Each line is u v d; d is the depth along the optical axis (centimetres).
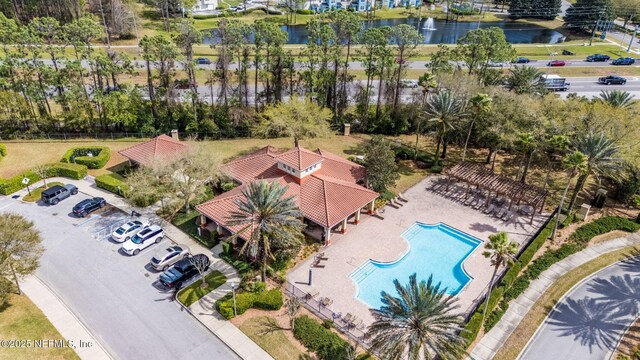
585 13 13938
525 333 3662
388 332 2811
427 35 14162
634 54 11700
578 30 14838
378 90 7838
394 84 7288
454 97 5853
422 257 4484
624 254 4678
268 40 6656
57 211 4931
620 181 5053
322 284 3991
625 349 3541
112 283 3941
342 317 3619
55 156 6072
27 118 6656
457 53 7094
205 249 4403
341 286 3981
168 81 6750
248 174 5175
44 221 4744
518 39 13838
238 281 3981
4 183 5166
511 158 6606
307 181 4825
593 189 5781
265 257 3766
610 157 4584
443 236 4822
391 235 4741
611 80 9475
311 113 6122
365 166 5347
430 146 6969
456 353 2775
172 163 4788
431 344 2752
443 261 4447
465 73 7006
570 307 3953
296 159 4844
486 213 5209
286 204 3669
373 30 6762
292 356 3278
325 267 4206
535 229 4928
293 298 3616
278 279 3959
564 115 5697
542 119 5494
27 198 5128
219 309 3612
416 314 2777
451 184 5819
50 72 6338
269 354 3294
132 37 11162
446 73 6875
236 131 7025
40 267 4091
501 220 5091
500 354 3453
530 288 4153
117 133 6875
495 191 5166
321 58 7225
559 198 5550
